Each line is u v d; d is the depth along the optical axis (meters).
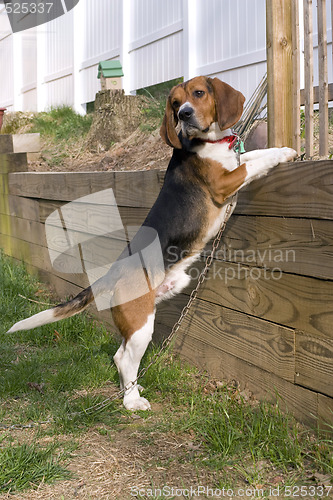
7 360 4.53
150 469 2.98
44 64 12.14
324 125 3.48
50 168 8.11
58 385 4.05
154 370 4.13
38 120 10.52
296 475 2.82
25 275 7.22
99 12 9.63
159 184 4.34
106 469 3.00
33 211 7.06
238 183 3.54
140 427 3.48
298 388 3.29
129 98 7.93
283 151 3.41
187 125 3.60
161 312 4.70
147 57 8.48
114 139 7.88
